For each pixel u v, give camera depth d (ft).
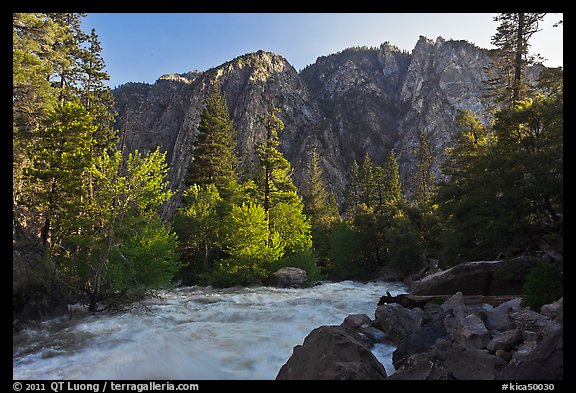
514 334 30.71
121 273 68.54
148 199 72.28
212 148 193.98
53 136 85.25
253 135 545.44
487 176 64.18
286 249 143.95
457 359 27.14
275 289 111.75
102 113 151.43
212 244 139.74
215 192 144.15
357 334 42.22
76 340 45.62
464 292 65.72
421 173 264.72
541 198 57.41
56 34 85.76
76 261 64.95
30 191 88.02
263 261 123.54
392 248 162.30
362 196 262.67
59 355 39.73
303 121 637.30
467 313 39.78
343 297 86.33
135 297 67.82
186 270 139.44
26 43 77.97
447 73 614.75
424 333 36.32
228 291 107.24
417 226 173.99
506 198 59.06
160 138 565.53
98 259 65.87
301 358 29.35
